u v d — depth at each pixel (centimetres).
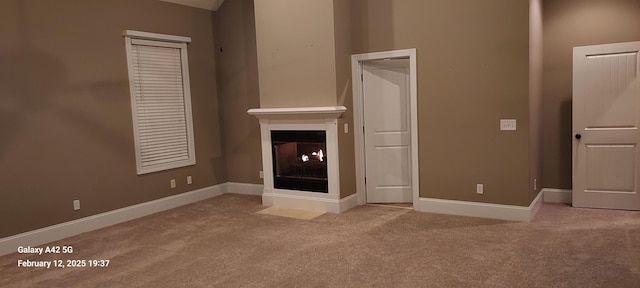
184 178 608
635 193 475
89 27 493
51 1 458
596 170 489
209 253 398
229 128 661
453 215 491
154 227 495
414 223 465
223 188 667
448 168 494
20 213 436
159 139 576
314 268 351
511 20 440
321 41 509
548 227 430
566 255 354
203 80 634
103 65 507
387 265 351
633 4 465
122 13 525
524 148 447
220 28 650
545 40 516
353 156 551
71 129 478
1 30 420
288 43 535
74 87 480
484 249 376
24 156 439
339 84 514
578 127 492
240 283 329
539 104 500
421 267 343
